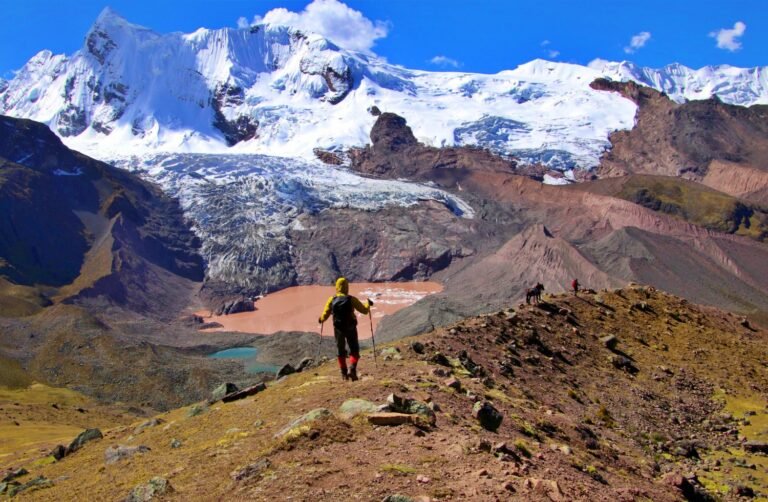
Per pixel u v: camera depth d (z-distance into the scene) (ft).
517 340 115.14
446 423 51.06
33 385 306.14
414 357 89.35
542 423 66.69
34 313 425.69
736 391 120.26
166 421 87.86
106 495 49.62
